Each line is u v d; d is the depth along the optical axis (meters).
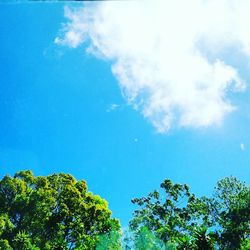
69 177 39.84
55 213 35.75
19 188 37.81
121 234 34.00
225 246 38.16
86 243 32.81
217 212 41.53
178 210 41.81
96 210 35.38
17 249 32.78
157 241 35.06
